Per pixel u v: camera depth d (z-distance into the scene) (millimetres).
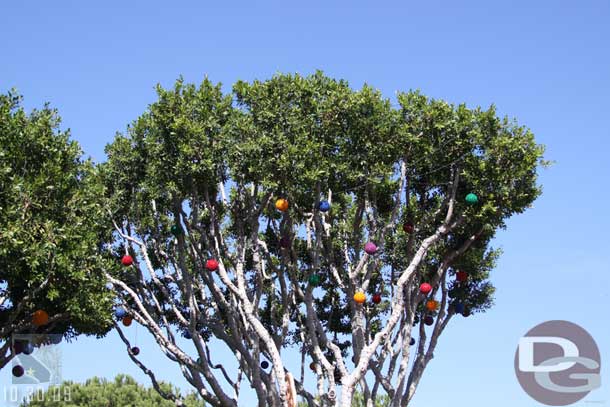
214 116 21172
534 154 21797
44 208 19203
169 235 25422
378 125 21188
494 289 24922
